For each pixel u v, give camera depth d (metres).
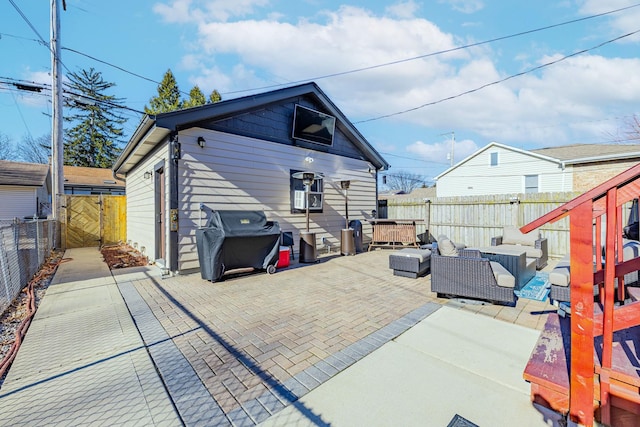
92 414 1.83
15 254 4.32
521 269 4.62
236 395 2.01
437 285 4.11
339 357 2.50
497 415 1.80
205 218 5.83
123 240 10.70
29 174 14.04
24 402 1.94
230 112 6.05
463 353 2.56
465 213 8.61
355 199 9.52
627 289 2.89
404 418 1.77
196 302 4.00
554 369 1.91
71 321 3.34
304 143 7.85
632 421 1.62
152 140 6.07
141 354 2.58
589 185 13.11
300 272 5.86
